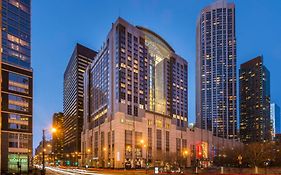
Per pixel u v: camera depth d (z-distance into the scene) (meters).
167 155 174.00
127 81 175.88
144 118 178.50
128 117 168.38
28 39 117.88
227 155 181.00
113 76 176.38
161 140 188.38
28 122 110.75
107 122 173.62
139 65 188.12
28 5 121.00
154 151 177.88
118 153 158.12
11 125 105.56
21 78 110.94
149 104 193.25
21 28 115.81
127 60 178.88
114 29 181.50
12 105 106.69
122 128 162.62
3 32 108.88
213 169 100.69
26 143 109.00
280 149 156.50
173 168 114.56
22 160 106.62
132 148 165.88
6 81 105.94
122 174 93.44
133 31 187.62
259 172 80.88
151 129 182.25
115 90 172.25
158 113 191.25
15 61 111.12
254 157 147.00
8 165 102.75
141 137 173.62
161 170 104.62
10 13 112.88
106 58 190.62
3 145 102.44
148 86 195.62
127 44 181.00
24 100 110.81
